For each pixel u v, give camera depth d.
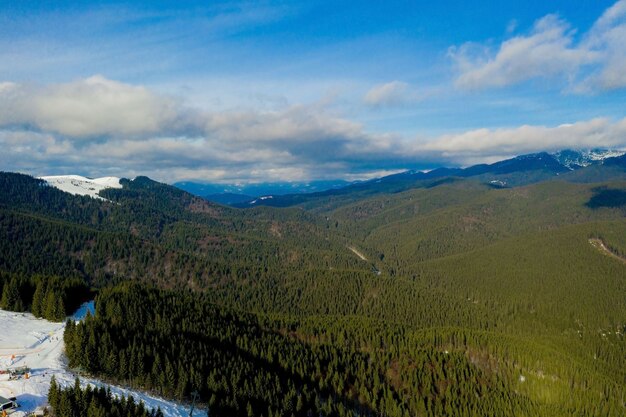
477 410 162.12
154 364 106.38
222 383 114.31
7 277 162.12
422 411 157.75
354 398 153.50
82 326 112.50
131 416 84.88
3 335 120.75
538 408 168.50
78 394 83.50
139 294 160.12
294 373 149.50
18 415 80.31
